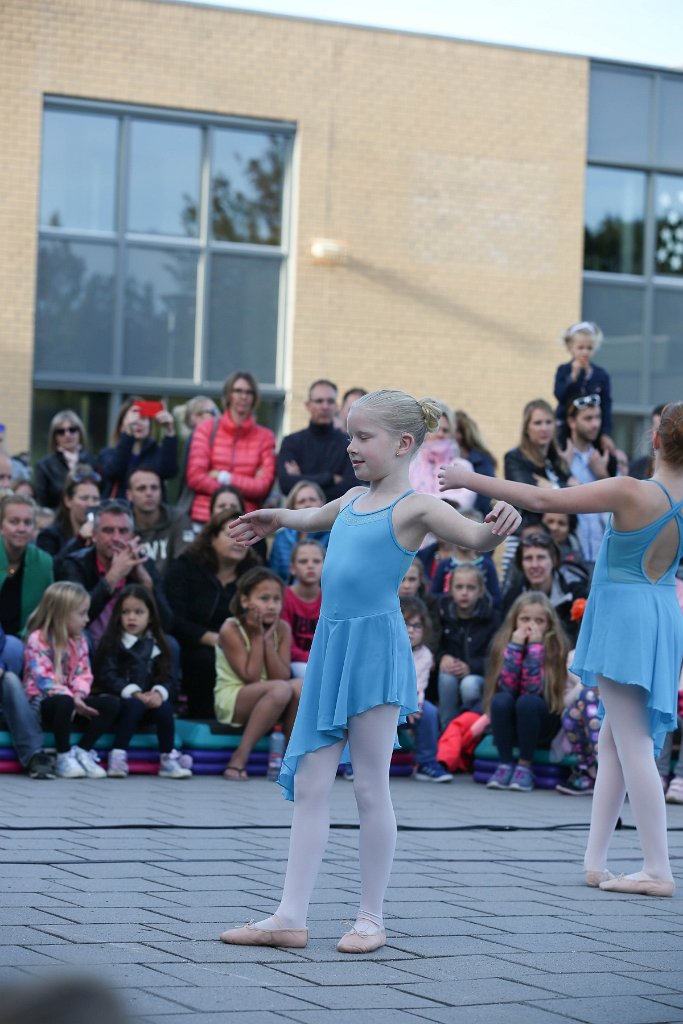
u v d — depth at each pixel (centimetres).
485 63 2003
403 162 1962
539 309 2031
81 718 918
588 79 2061
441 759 988
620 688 570
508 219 2016
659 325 2122
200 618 1007
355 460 458
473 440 1248
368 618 445
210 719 981
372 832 445
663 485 564
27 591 959
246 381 1197
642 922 503
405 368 1962
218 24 1869
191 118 1864
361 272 1942
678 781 925
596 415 1242
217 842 646
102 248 1836
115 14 1820
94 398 1838
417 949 440
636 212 2109
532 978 402
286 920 436
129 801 781
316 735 446
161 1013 336
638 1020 354
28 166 1781
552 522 1124
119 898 499
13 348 1775
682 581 974
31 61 1783
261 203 1911
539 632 954
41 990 73
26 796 782
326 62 1923
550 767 959
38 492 1252
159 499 1124
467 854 652
